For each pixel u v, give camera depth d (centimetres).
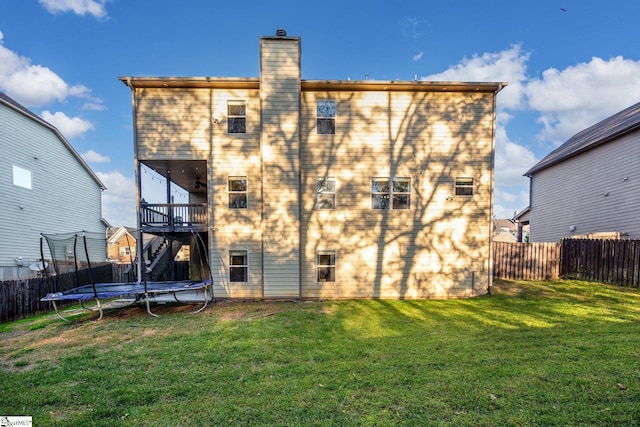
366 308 866
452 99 1042
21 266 1483
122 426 307
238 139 1022
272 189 996
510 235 4344
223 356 500
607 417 299
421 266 1032
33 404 358
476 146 1041
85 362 490
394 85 1009
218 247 1014
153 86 1006
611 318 672
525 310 778
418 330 635
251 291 1012
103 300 1150
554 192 1720
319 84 1006
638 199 1215
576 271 1179
